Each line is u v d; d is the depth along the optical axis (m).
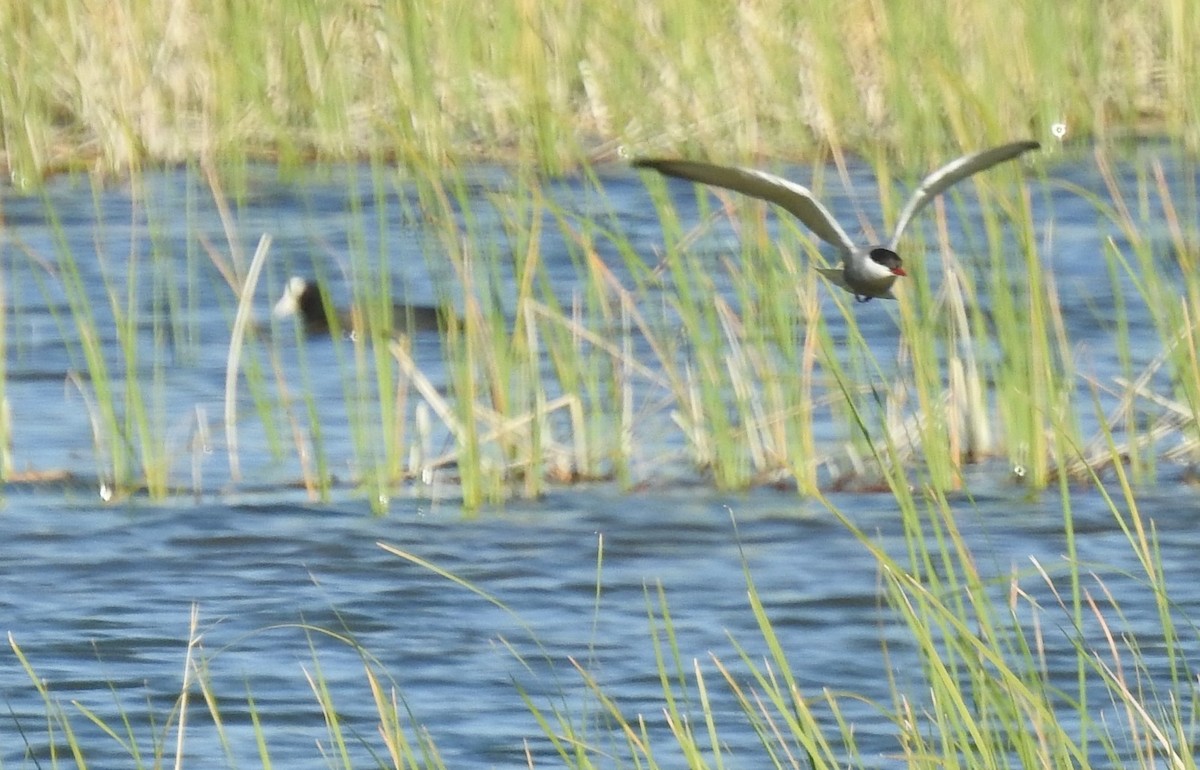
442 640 12.56
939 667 9.39
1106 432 11.55
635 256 16.08
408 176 23.80
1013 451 15.74
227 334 19.97
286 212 23.91
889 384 16.64
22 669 12.15
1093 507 14.92
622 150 24.08
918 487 15.45
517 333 15.97
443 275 16.19
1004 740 10.59
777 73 25.81
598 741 10.83
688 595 13.30
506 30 26.27
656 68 25.61
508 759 10.73
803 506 15.16
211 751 10.96
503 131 25.61
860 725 11.08
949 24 26.45
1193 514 14.70
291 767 10.74
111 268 22.30
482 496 15.45
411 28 23.67
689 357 18.03
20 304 20.86
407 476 15.92
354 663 12.20
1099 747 10.77
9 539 14.55
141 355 19.41
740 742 10.95
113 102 26.33
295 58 26.95
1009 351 15.66
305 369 15.87
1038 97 26.34
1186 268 15.30
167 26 26.91
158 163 26.39
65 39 27.06
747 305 15.84
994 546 14.12
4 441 16.06
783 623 12.73
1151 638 12.29
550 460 16.11
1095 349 18.78
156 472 15.56
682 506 15.20
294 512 15.16
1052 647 12.15
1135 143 26.06
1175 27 26.19
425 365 18.64
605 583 13.61
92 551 14.30
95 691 11.81
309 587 13.55
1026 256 15.59
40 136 26.31
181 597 13.41
